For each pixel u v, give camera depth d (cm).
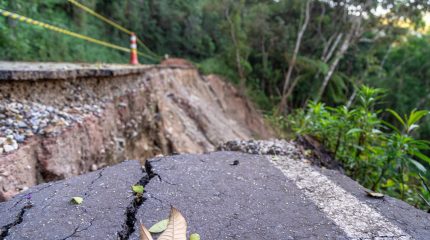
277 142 243
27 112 266
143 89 619
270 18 1638
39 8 610
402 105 1797
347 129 268
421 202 239
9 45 454
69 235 108
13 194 182
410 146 215
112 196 136
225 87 1472
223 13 1547
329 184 161
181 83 1067
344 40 1627
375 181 247
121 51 1082
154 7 1386
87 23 860
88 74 391
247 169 174
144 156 526
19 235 107
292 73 1688
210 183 153
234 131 1130
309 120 323
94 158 324
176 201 134
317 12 1678
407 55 2083
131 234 111
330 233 115
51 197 135
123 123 459
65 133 264
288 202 138
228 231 113
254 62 1747
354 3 1502
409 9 1405
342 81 1620
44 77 301
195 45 1582
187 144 704
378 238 113
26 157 213
